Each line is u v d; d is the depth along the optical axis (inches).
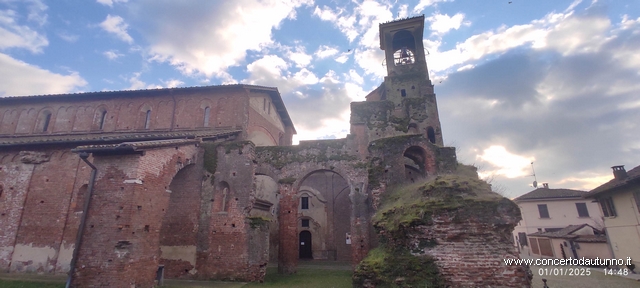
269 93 1072.2
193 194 665.0
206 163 687.1
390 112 917.2
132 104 953.5
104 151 488.1
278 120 1209.4
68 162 668.7
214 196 659.4
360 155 768.3
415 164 794.8
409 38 1295.5
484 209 379.9
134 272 452.1
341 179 1258.0
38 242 625.3
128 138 625.3
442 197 410.6
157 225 515.5
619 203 860.0
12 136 951.0
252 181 657.6
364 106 927.7
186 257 625.6
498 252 362.6
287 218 727.1
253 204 657.0
